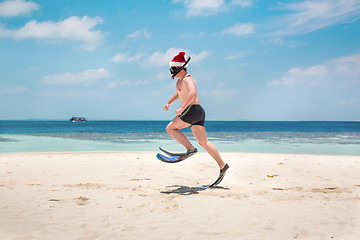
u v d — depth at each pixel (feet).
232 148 43.52
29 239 8.55
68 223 10.09
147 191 15.25
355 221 10.34
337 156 31.07
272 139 66.18
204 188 16.22
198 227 9.70
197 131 15.67
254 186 16.93
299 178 19.72
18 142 51.80
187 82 15.01
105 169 22.52
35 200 13.04
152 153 33.27
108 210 11.69
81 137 68.49
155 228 9.61
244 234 9.02
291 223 10.08
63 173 20.66
